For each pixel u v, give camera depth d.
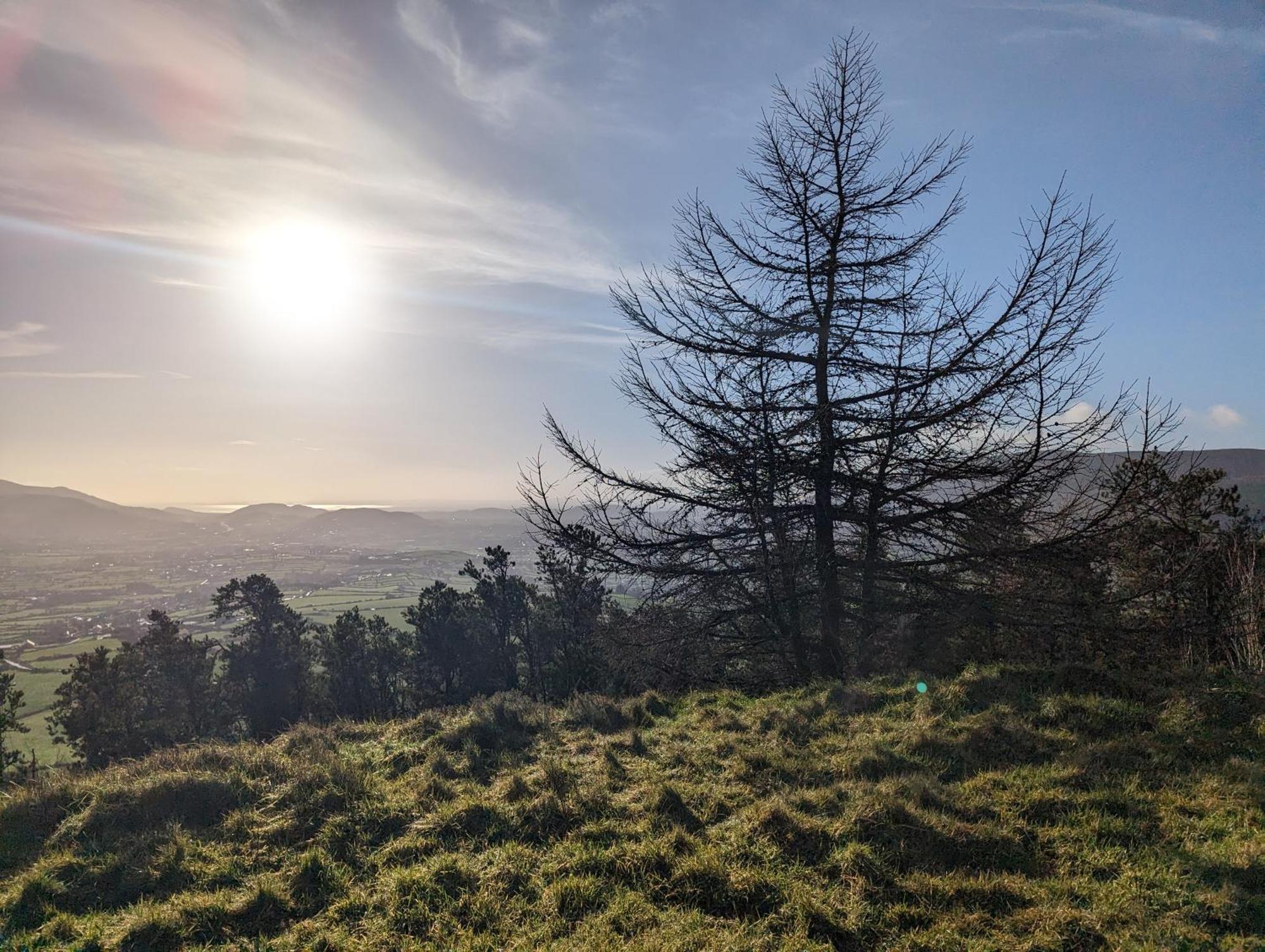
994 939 3.87
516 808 5.71
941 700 7.30
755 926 4.11
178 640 39.44
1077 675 7.48
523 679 38.34
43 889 4.88
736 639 11.75
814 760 6.30
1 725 27.39
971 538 9.99
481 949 4.14
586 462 11.39
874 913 4.16
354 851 5.27
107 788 6.12
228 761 6.92
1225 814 4.78
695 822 5.40
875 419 10.04
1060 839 4.73
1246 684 6.86
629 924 4.23
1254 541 9.98
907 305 10.35
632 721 8.51
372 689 43.66
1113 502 9.10
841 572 10.91
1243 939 3.60
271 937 4.37
